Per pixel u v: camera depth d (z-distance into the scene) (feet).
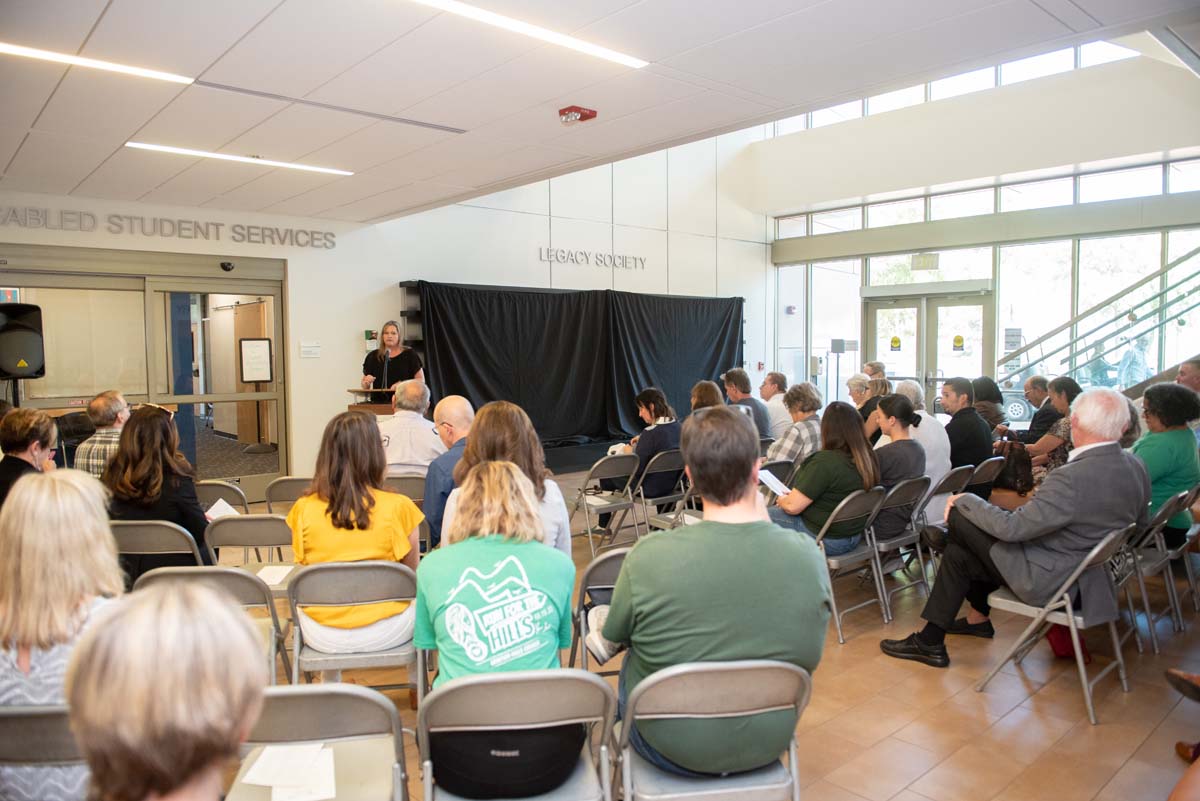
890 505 13.44
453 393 28.50
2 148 16.93
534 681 5.47
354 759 6.24
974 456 16.28
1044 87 29.63
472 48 12.15
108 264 22.22
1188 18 11.53
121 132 15.96
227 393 24.80
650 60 12.86
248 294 25.04
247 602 8.45
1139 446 13.24
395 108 14.90
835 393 39.14
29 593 4.90
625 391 33.73
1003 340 33.53
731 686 5.65
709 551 5.87
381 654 8.45
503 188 22.00
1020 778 8.73
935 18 11.33
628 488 17.21
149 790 2.53
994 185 32.96
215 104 14.39
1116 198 29.96
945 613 11.78
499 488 6.57
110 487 9.92
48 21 10.77
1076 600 10.57
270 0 10.27
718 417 6.15
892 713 10.33
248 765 6.03
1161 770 8.87
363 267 27.12
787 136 37.73
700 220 37.76
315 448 26.27
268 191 21.68
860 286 37.86
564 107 15.20
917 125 33.12
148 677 2.47
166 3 10.28
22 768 4.83
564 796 5.94
